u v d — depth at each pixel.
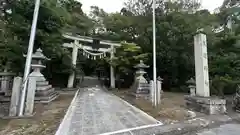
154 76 5.75
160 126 3.46
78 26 16.66
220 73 8.51
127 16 15.65
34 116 3.99
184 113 4.61
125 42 13.34
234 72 7.98
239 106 5.32
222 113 4.96
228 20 12.41
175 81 13.14
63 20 8.23
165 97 8.75
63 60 11.23
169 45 12.40
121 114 4.46
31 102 4.20
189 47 12.10
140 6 14.79
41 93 5.72
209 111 4.79
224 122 4.08
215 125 3.82
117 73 13.97
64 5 8.55
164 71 13.28
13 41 6.99
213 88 8.57
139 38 13.77
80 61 18.62
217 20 12.72
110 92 10.89
